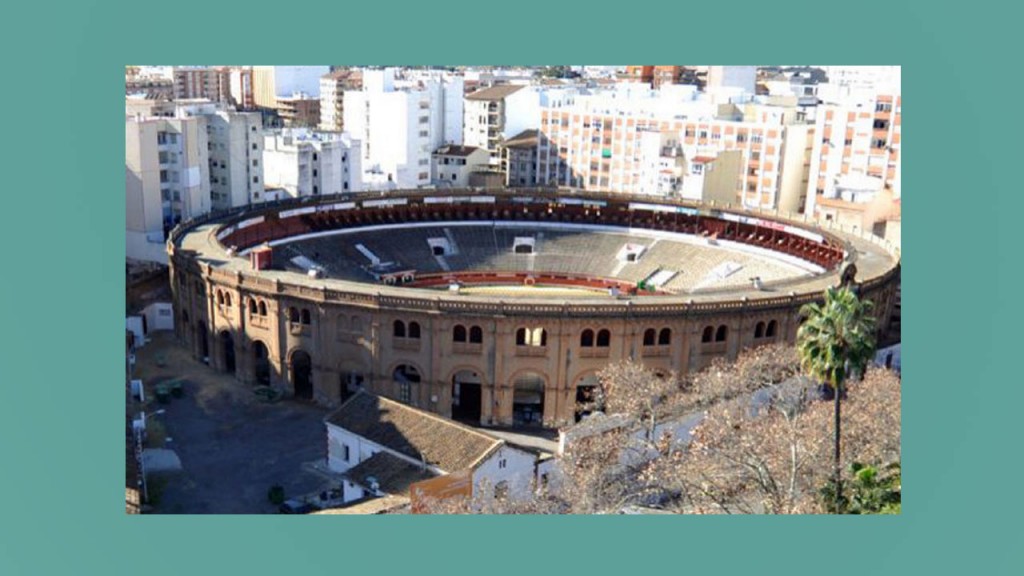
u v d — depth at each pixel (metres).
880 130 172.12
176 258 115.69
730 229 159.75
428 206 167.25
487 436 78.56
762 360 93.38
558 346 96.69
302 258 145.38
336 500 79.12
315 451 90.31
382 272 151.12
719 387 88.38
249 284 103.81
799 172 188.25
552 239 167.00
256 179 173.50
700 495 71.75
